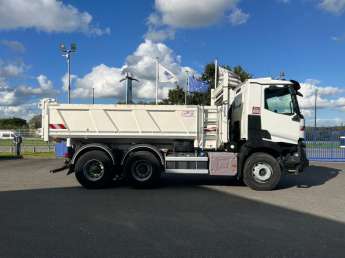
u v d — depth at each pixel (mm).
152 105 11359
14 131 37406
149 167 11062
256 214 7859
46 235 6266
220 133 11461
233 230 6621
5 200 9281
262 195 10141
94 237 6160
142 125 11383
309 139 22438
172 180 13078
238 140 11641
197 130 11422
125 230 6590
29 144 34062
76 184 12070
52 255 5312
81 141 11766
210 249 5594
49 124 11375
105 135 11375
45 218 7426
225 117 11445
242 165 11195
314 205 8812
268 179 10945
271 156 11000
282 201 9289
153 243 5863
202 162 11266
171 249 5586
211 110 11531
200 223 7094
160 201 9219
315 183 12562
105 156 11102
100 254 5359
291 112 11078
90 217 7520
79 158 11070
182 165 11258
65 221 7191
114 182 12328
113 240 6004
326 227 6871
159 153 11156
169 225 6934
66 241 5945
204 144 11500
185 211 8102
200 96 30125
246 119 11055
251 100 11055
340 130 22219
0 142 38562
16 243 5840
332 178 13953
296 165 11102
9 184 12047
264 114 11055
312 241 6023
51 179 13266
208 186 11742
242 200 9391
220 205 8758
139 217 7535
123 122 11375
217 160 11211
